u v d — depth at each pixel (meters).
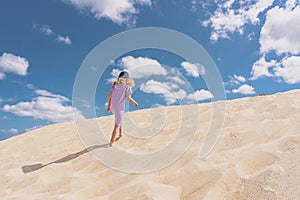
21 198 2.62
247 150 2.46
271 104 4.00
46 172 3.29
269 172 1.94
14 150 5.18
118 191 2.34
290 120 2.96
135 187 2.29
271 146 2.36
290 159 2.05
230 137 2.97
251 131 2.94
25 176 3.36
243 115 3.76
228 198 1.85
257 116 3.48
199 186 2.10
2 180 3.41
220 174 2.11
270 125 2.96
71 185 2.77
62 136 5.65
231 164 2.24
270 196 1.73
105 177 2.87
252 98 4.97
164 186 2.22
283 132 2.70
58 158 4.00
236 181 1.99
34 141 5.68
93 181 2.83
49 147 4.88
